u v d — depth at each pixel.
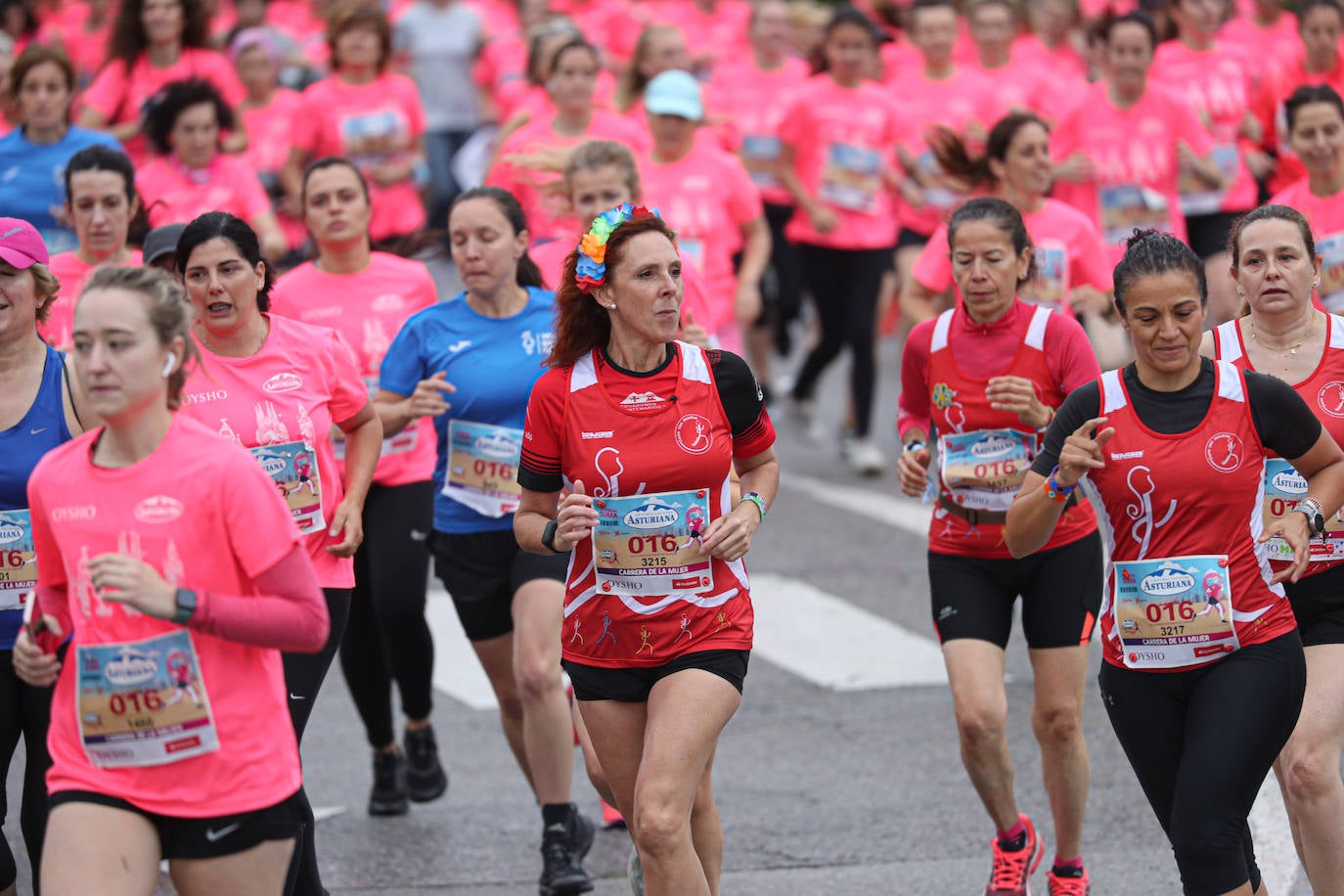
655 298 17.47
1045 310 21.36
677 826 16.89
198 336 20.33
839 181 41.41
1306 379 19.67
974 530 21.23
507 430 22.84
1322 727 18.38
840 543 37.12
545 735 21.83
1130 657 17.80
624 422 17.73
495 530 22.89
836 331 43.22
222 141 33.59
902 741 27.09
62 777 15.12
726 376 18.08
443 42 59.53
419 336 23.30
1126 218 37.75
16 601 18.30
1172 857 22.56
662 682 17.75
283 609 14.94
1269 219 19.56
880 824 24.02
